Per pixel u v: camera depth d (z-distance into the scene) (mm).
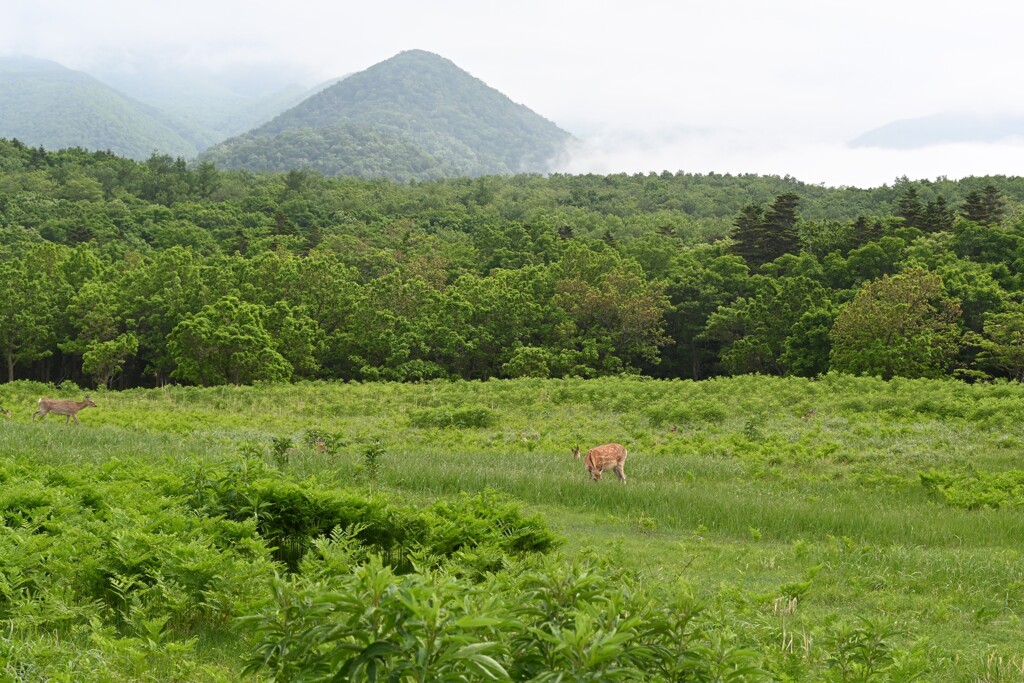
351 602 3490
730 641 4559
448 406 33781
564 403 37750
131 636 6609
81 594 7152
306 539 9828
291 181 168125
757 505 14969
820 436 26750
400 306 64250
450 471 17453
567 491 16203
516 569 8383
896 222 78312
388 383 50062
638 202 171500
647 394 38312
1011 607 9320
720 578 10203
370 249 92000
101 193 138125
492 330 64438
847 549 11930
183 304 62750
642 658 3924
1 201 118062
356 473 16656
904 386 37062
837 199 157125
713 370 73562
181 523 8570
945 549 12625
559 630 3662
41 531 8953
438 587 3766
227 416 33781
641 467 20859
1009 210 113688
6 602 6805
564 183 197625
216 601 6875
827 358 58188
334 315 65562
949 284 58344
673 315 72000
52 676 5207
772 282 65375
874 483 19172
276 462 17125
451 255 89312
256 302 64875
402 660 3455
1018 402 30359
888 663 5727
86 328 60812
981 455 22969
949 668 7035
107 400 40094
